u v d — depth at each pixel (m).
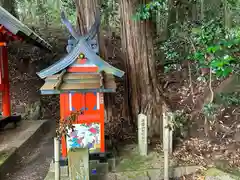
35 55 11.49
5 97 6.88
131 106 6.35
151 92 6.18
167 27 9.52
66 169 4.00
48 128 7.69
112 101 6.43
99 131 4.14
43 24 14.77
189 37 6.15
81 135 4.11
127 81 6.38
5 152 5.00
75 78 3.96
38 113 8.68
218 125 5.55
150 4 4.70
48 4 15.86
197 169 4.21
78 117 4.06
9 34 5.47
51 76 4.02
